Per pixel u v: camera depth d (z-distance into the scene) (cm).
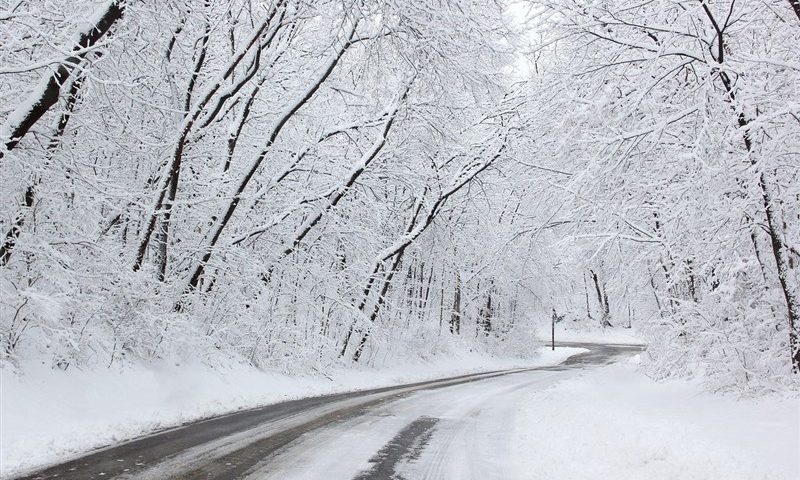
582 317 6831
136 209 1345
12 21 890
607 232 1185
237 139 1809
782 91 938
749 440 707
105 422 839
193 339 1260
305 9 1380
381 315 2586
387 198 2342
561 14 1080
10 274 927
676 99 1053
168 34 1358
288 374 1712
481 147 2419
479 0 1375
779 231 997
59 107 1080
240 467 641
